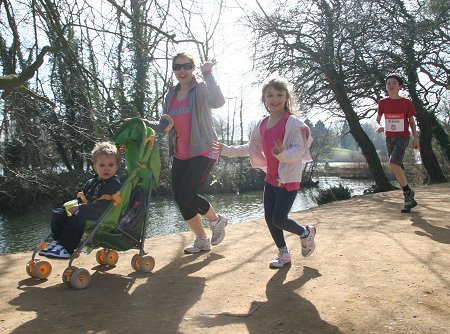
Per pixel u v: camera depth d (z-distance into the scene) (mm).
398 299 3182
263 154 4445
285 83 4184
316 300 3240
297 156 3891
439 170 19547
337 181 38062
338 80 17031
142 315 3047
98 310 3148
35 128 8422
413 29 16016
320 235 5473
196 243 4934
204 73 4418
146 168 4316
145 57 7477
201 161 4504
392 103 6992
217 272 4082
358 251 4562
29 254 5000
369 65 16781
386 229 5648
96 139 7488
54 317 3020
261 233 5824
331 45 16828
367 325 2773
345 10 15898
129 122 4348
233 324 2863
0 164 9109
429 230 5496
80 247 3672
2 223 16000
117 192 3838
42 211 16078
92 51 7602
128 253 4969
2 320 2973
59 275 4094
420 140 19516
